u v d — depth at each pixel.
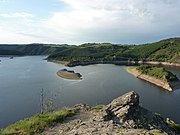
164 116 70.12
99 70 186.12
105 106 29.55
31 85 116.00
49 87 111.00
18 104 80.56
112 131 20.84
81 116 26.61
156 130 21.86
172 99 91.25
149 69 149.75
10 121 64.69
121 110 26.34
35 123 23.41
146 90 107.94
